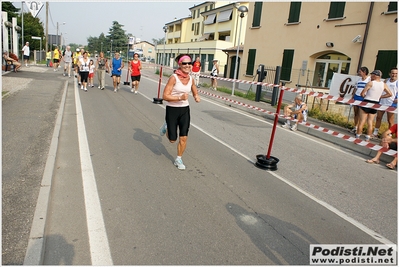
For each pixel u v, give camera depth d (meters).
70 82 15.65
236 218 3.70
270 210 3.97
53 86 13.14
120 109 9.81
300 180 5.13
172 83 4.87
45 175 4.25
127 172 4.82
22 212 3.30
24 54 22.14
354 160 6.64
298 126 9.38
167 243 3.11
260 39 20.44
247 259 2.98
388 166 6.24
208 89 17.88
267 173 5.30
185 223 3.50
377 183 5.31
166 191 4.27
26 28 40.81
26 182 4.00
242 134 8.02
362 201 4.51
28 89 11.75
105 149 5.82
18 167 4.45
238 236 3.33
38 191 3.78
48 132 6.31
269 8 19.48
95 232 3.21
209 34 44.06
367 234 3.62
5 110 7.95
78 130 7.00
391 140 5.98
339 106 10.93
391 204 4.48
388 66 12.97
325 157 6.66
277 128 9.32
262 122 10.05
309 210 4.08
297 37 17.56
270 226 3.59
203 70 38.84
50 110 8.40
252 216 3.78
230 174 5.08
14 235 2.92
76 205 3.72
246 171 5.29
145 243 3.09
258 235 3.39
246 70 21.81
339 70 15.91
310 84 16.53
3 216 3.20
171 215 3.65
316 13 16.28
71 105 9.88
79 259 2.80
